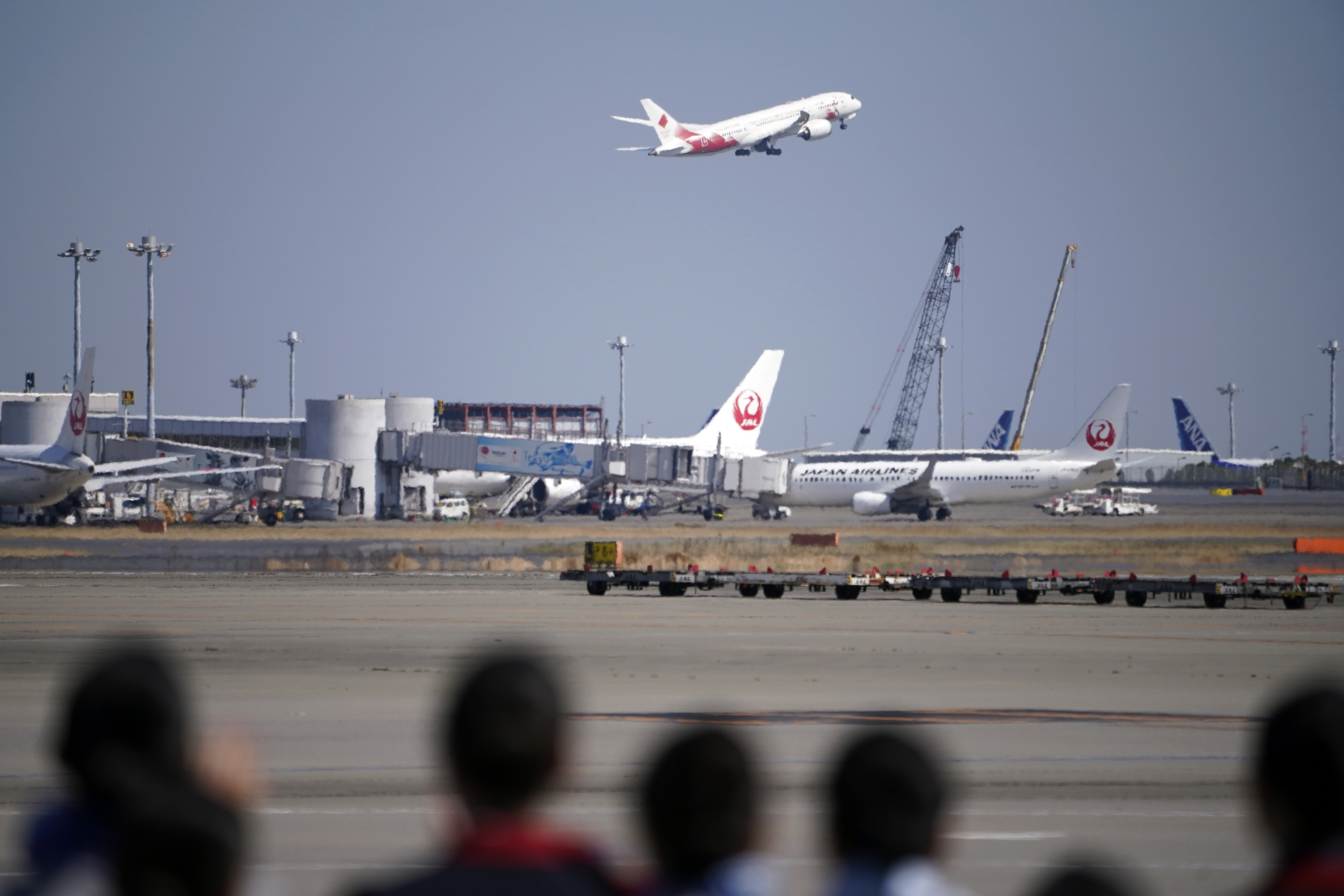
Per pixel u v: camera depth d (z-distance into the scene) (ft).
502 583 628.69
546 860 58.23
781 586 562.25
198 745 68.74
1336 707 60.03
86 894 63.72
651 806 60.70
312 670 310.86
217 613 461.37
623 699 266.98
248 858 61.77
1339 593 581.94
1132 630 419.33
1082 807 173.78
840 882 61.72
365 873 140.36
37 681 294.46
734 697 270.46
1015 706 258.78
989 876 140.36
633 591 598.34
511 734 58.34
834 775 62.90
